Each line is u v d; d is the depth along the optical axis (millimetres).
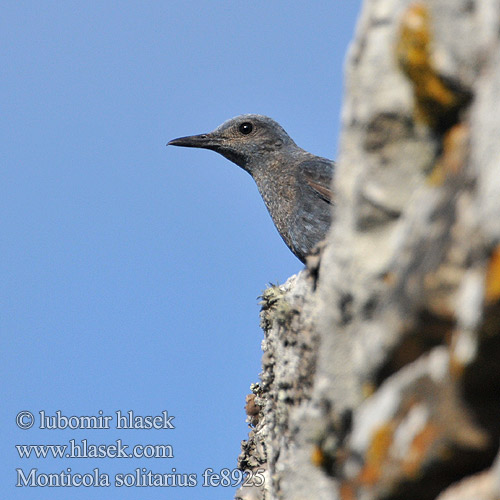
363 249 6496
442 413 5504
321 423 7129
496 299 4906
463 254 5324
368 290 6418
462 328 5234
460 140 5863
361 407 6441
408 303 5715
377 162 6461
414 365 5895
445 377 5520
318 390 6980
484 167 5176
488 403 5387
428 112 6164
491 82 5383
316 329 11336
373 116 6422
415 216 6012
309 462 10297
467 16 5934
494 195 4980
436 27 5992
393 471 5715
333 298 6762
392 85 6352
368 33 6535
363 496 5887
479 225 5113
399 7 6336
